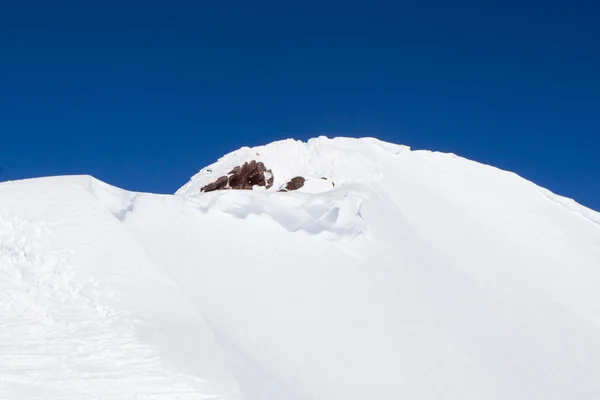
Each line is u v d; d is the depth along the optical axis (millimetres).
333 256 21953
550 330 21047
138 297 16141
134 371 12938
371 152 31406
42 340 13883
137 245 18562
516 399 16750
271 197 24688
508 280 23781
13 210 19312
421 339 18438
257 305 17938
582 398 17625
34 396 11844
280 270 20266
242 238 21547
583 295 24062
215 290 18031
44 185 21172
